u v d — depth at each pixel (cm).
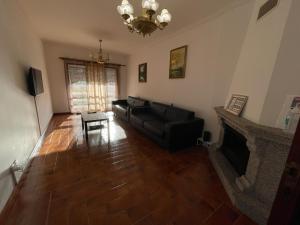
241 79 200
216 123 279
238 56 231
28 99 253
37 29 354
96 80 589
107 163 234
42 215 141
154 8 165
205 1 224
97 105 607
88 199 161
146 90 511
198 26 296
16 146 187
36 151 269
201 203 160
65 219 138
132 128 412
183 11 253
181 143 283
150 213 146
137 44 467
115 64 614
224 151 235
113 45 486
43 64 442
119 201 160
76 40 441
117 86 640
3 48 176
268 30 154
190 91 330
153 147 295
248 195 150
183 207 154
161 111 386
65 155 257
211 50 273
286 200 57
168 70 392
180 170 219
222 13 246
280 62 133
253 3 205
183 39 336
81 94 572
